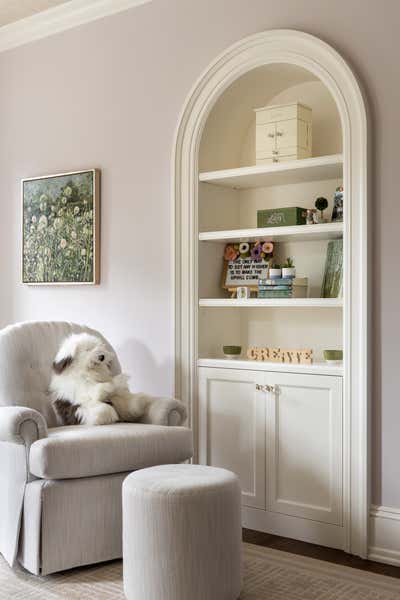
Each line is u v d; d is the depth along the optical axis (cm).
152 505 253
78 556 292
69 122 425
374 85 311
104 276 409
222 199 389
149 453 309
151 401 342
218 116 374
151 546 253
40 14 425
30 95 445
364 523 309
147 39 388
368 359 308
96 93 411
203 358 373
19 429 291
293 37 330
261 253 376
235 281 386
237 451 356
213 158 383
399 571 295
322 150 369
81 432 303
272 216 362
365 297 308
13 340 342
